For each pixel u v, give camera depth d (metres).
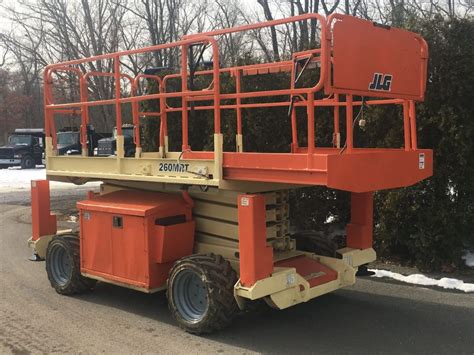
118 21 26.20
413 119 4.58
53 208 13.25
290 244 5.04
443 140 6.33
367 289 5.87
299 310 5.17
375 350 4.15
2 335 4.62
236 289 4.17
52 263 5.95
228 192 4.68
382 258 7.05
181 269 4.51
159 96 4.82
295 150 5.77
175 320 4.82
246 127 8.67
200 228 5.04
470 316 4.93
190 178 4.54
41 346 4.36
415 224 6.60
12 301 5.63
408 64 4.26
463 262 6.66
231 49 19.78
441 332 4.53
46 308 5.37
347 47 3.71
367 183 3.89
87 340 4.47
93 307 5.38
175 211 4.89
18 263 7.48
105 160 5.43
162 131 6.38
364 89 3.86
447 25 6.27
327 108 7.55
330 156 3.61
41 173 24.70
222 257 4.59
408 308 5.19
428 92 6.34
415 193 6.51
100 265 5.24
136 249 4.84
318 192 8.01
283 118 8.23
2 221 11.57
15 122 52.56
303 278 4.43
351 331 4.58
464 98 6.20
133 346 4.31
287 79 8.21
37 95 52.78
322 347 4.23
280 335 4.50
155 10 25.83
